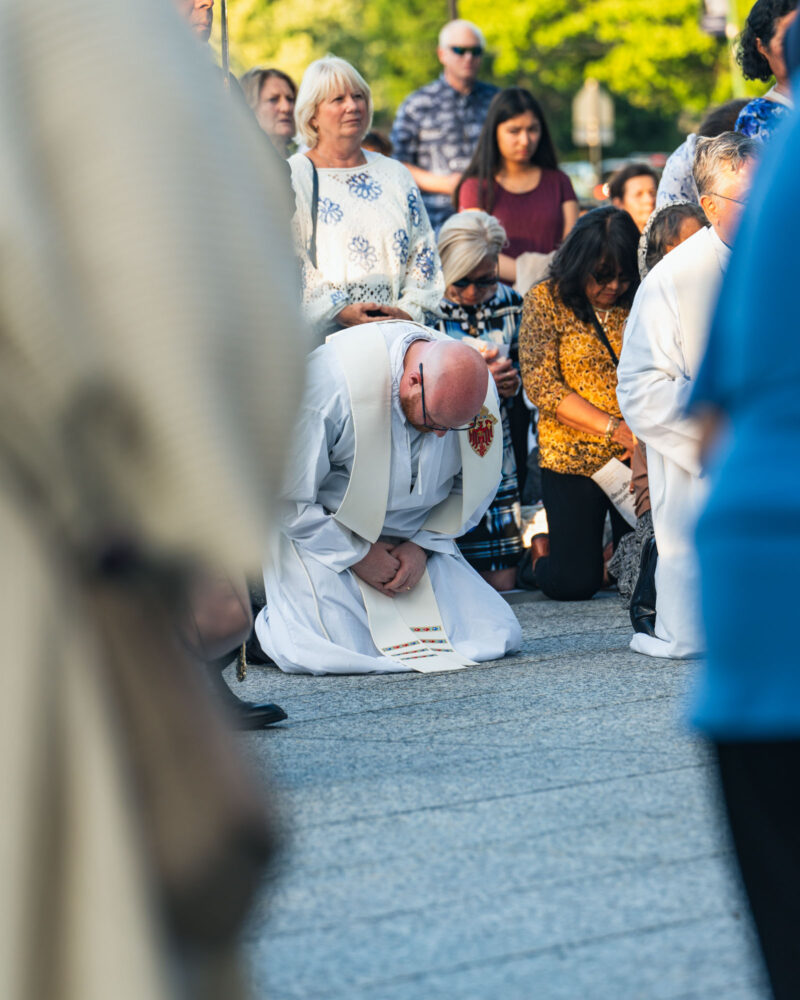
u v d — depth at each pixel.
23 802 4.38
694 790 12.36
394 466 18.89
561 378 24.22
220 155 4.42
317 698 17.39
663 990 8.44
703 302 18.42
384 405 18.70
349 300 23.11
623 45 87.69
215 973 5.08
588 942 9.20
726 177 18.28
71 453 4.42
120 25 4.41
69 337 4.26
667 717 15.16
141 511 4.41
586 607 23.81
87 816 4.46
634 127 114.69
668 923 9.44
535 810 12.05
